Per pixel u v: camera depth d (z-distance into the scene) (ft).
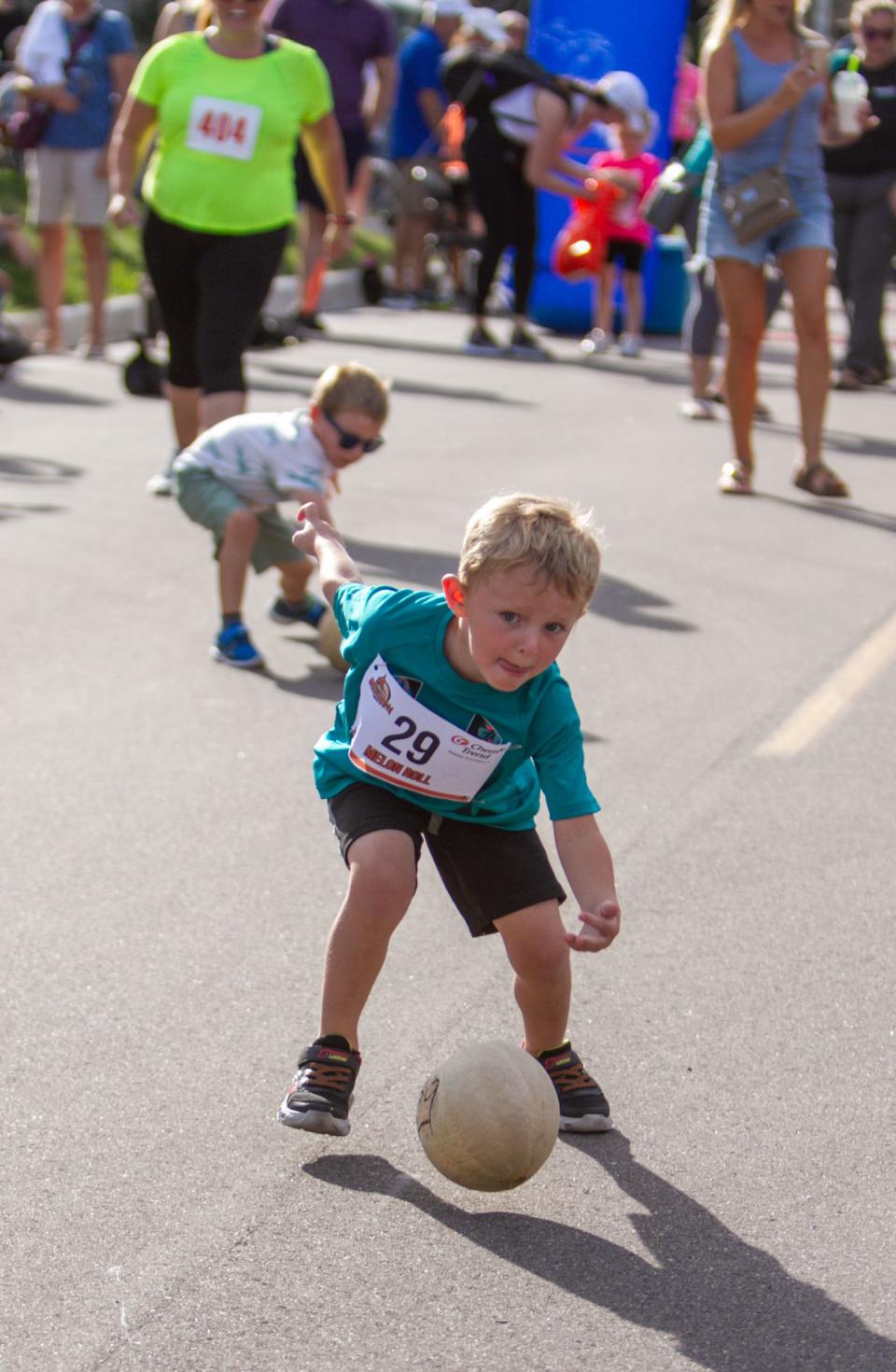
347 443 32.30
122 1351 14.53
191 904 23.02
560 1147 17.85
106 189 63.46
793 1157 17.74
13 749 28.14
